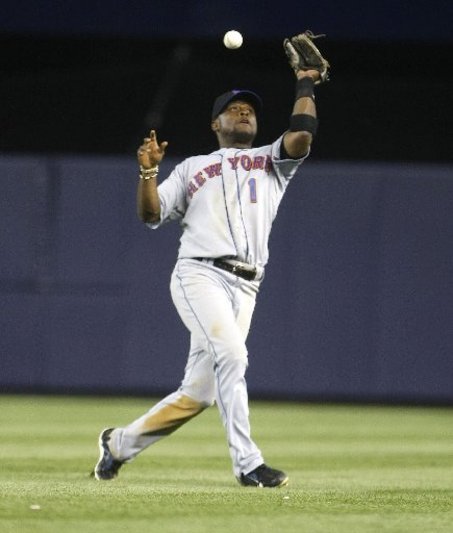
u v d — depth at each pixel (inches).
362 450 1156.5
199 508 624.4
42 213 1800.0
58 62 2301.9
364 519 602.5
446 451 1157.7
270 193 784.3
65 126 2265.0
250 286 782.5
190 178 783.7
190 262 777.6
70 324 1811.0
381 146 2247.8
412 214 1793.8
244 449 756.0
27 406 1646.2
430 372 1801.2
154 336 1806.1
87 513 591.8
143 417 813.2
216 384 764.6
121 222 1801.2
